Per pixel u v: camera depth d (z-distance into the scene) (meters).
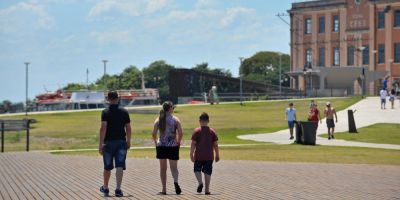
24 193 22.14
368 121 68.56
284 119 75.06
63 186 23.94
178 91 126.50
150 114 83.50
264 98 119.31
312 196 21.39
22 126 45.12
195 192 22.50
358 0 138.12
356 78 129.62
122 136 21.61
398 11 134.62
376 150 42.72
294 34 146.75
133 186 24.03
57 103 124.56
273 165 31.72
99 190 22.88
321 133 59.19
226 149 43.00
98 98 123.38
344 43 140.00
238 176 26.98
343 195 21.61
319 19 143.62
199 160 22.11
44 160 34.69
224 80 132.88
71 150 45.19
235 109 88.06
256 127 67.06
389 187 23.55
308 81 136.88
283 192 22.30
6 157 36.91
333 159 35.38
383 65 135.62
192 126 67.94
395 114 74.69
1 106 122.81
